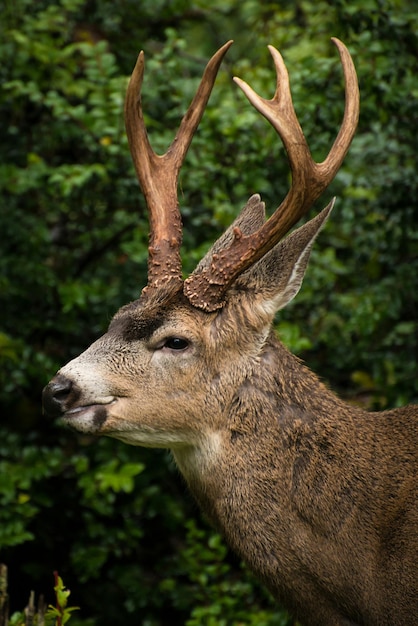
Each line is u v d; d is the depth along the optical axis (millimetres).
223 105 12523
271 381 8578
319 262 13195
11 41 13047
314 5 13570
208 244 12477
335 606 8438
